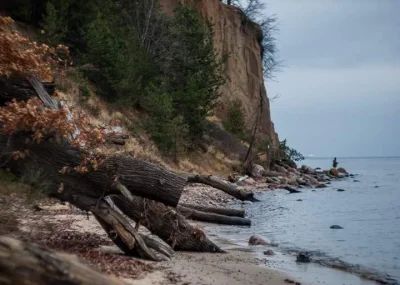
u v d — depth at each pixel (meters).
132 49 32.22
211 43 38.09
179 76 36.88
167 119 29.50
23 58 7.21
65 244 7.06
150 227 8.40
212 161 34.88
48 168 7.04
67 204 11.80
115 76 28.55
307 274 7.68
